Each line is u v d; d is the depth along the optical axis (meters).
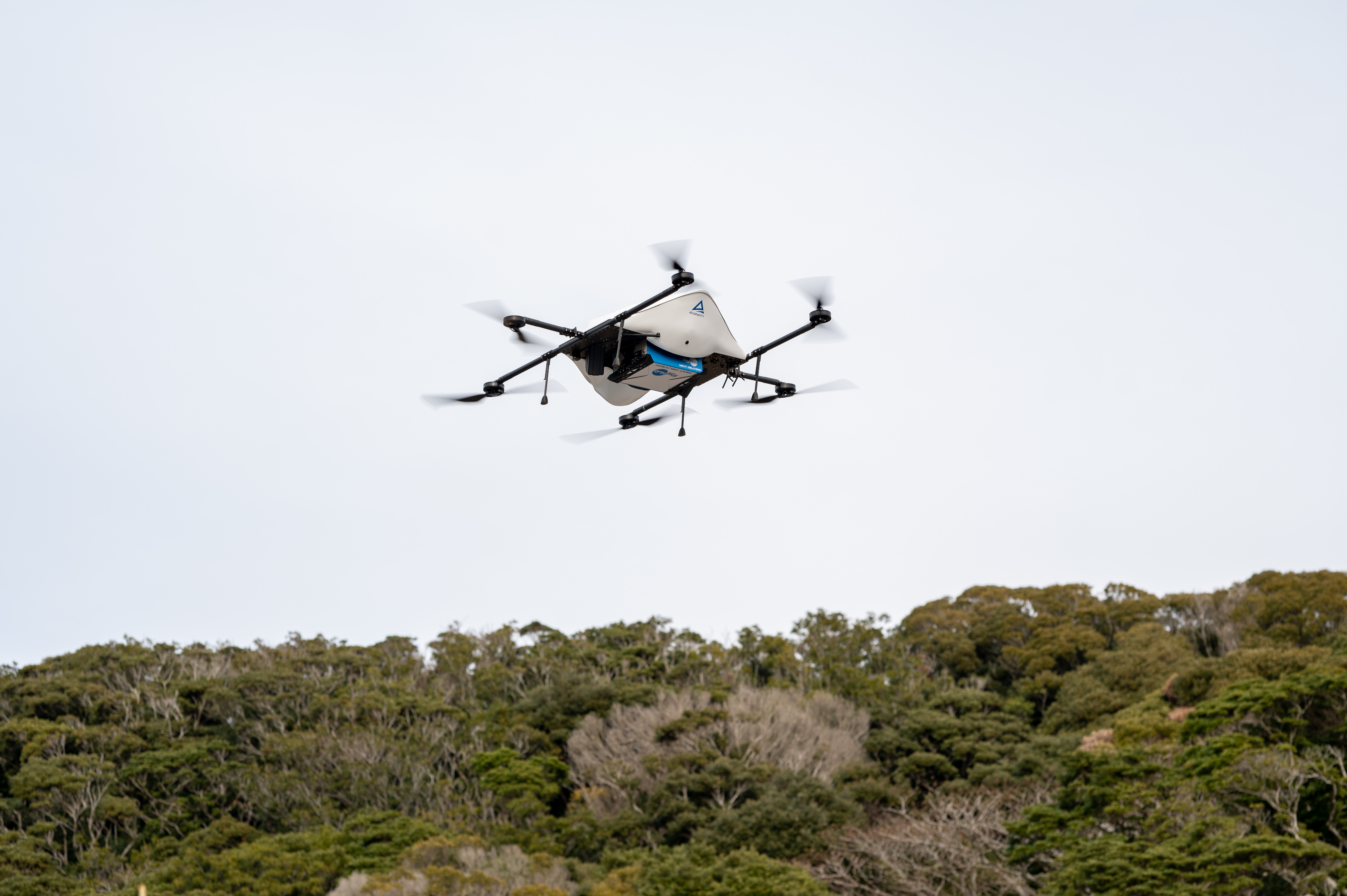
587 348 11.46
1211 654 53.22
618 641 56.22
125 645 55.06
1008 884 28.30
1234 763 25.47
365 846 31.61
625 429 12.67
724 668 49.91
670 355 11.21
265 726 45.59
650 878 28.34
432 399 11.86
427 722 43.44
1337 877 22.00
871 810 35.56
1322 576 51.53
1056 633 55.16
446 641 54.84
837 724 43.22
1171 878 22.38
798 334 11.26
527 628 57.00
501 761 38.84
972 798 33.81
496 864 27.55
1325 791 26.03
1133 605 57.00
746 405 12.44
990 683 55.41
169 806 40.16
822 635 55.56
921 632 60.31
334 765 39.72
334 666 51.75
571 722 43.31
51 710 47.28
